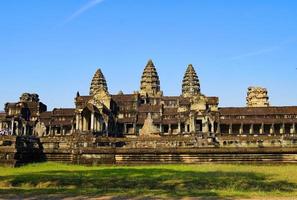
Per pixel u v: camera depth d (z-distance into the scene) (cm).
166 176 4700
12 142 6875
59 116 14238
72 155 7219
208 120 11838
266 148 6556
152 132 11269
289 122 12300
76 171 5541
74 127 13188
